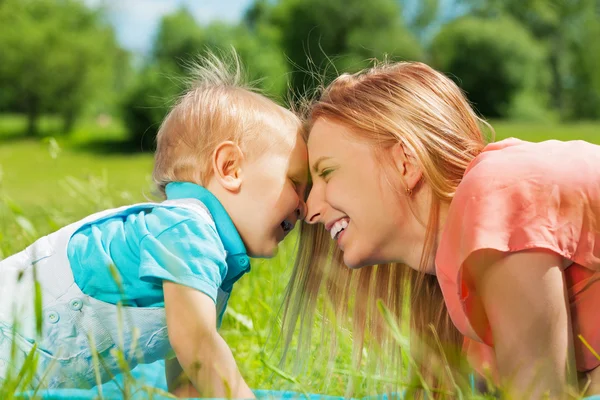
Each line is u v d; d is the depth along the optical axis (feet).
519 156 5.66
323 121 6.51
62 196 20.30
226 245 6.52
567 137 67.72
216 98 6.86
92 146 84.89
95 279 6.29
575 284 5.57
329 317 7.36
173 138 6.89
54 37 101.30
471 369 6.38
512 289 5.32
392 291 7.18
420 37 129.70
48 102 101.55
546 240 5.28
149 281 6.08
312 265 7.27
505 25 120.37
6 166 50.93
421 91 6.44
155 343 6.42
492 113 118.93
